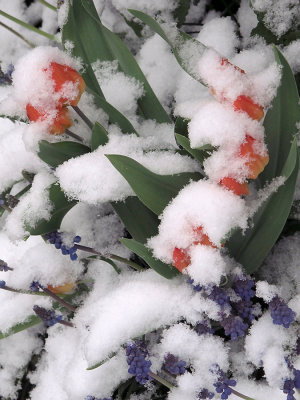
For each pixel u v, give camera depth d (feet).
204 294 2.28
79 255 2.68
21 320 2.67
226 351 2.34
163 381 2.30
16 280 2.54
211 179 2.19
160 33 2.25
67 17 2.50
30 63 2.20
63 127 2.26
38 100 2.17
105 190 2.29
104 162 2.30
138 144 2.37
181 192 2.20
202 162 2.23
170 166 2.29
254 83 2.19
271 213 2.26
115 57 2.56
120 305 2.33
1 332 2.68
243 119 2.11
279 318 2.09
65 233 2.37
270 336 2.28
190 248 2.14
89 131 2.51
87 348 2.28
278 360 2.22
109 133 2.42
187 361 2.33
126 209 2.47
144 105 2.62
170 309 2.31
